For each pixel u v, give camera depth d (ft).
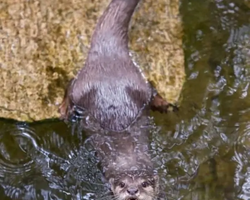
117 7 39.81
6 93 40.75
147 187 35.81
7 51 41.73
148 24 43.65
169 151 38.96
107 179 37.60
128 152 37.83
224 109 41.52
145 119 39.47
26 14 43.01
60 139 39.75
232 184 38.01
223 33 45.32
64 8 43.52
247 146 39.73
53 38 42.55
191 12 46.11
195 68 43.39
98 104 38.83
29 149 39.52
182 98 41.63
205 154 39.19
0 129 40.29
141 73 41.39
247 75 43.29
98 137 38.88
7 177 38.32
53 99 40.88
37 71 41.47
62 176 38.27
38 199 37.50
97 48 39.50
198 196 37.42
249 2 47.06
